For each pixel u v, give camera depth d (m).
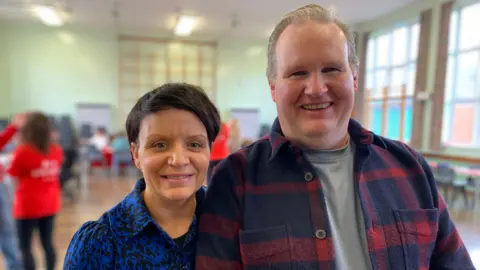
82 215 3.80
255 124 9.73
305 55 0.73
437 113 6.17
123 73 9.12
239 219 0.78
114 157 6.22
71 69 8.77
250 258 0.73
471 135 5.88
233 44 9.78
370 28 7.85
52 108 8.75
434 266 0.89
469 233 3.42
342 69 0.75
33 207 2.11
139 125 0.73
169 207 0.76
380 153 0.90
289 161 0.84
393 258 0.76
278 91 0.79
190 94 0.74
